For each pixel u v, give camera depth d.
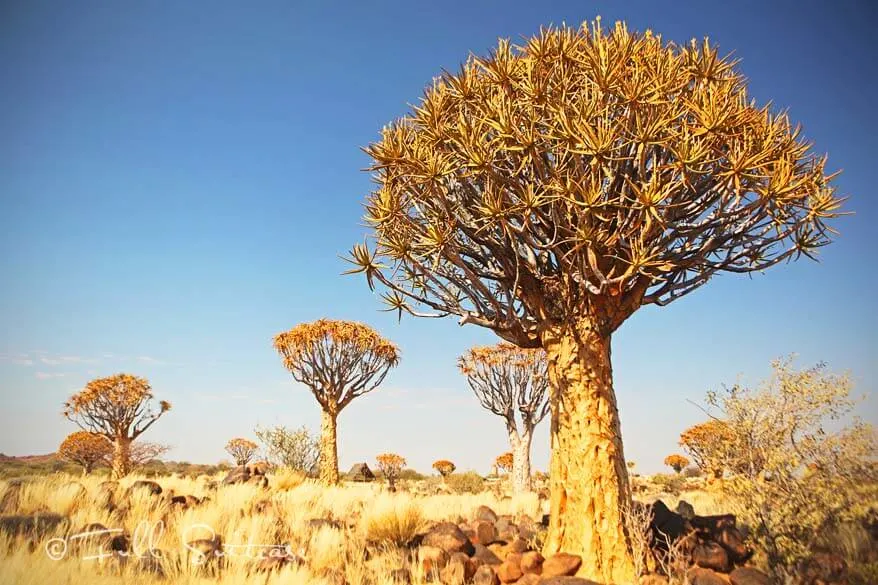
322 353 17.36
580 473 6.30
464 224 7.07
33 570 4.68
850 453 6.00
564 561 5.94
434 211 6.89
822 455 6.12
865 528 6.32
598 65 6.16
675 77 6.28
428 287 7.36
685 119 6.19
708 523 6.81
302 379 17.39
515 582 6.07
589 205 5.75
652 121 6.05
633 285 6.70
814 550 6.16
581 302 6.64
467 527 7.85
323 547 6.76
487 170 6.25
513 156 6.54
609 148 5.74
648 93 6.00
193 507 8.30
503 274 7.06
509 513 10.87
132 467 23.19
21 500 7.23
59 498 7.32
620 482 6.28
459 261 6.60
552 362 6.86
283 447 20.11
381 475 29.75
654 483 22.12
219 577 5.69
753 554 6.36
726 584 5.66
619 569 5.89
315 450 20.34
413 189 6.97
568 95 6.59
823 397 6.11
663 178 6.37
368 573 6.28
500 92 6.83
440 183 6.50
